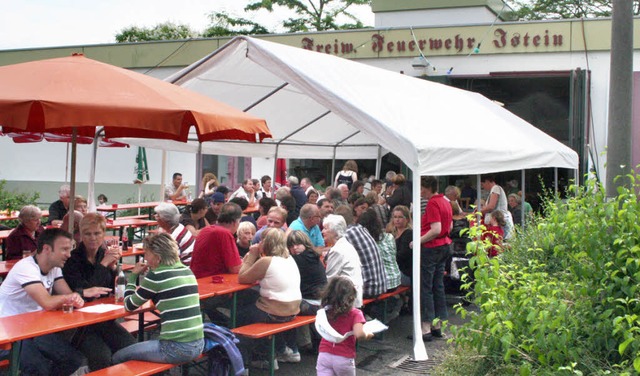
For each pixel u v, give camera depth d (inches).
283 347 260.4
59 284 212.5
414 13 880.9
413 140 277.1
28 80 204.8
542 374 172.9
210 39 760.3
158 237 201.6
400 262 326.0
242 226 300.7
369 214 301.0
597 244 187.6
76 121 191.5
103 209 539.8
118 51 796.0
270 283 242.5
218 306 274.2
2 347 167.9
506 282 195.5
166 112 203.5
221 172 792.3
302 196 448.8
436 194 309.0
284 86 378.0
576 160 502.6
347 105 293.1
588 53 619.5
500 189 449.4
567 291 193.9
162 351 195.9
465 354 211.9
